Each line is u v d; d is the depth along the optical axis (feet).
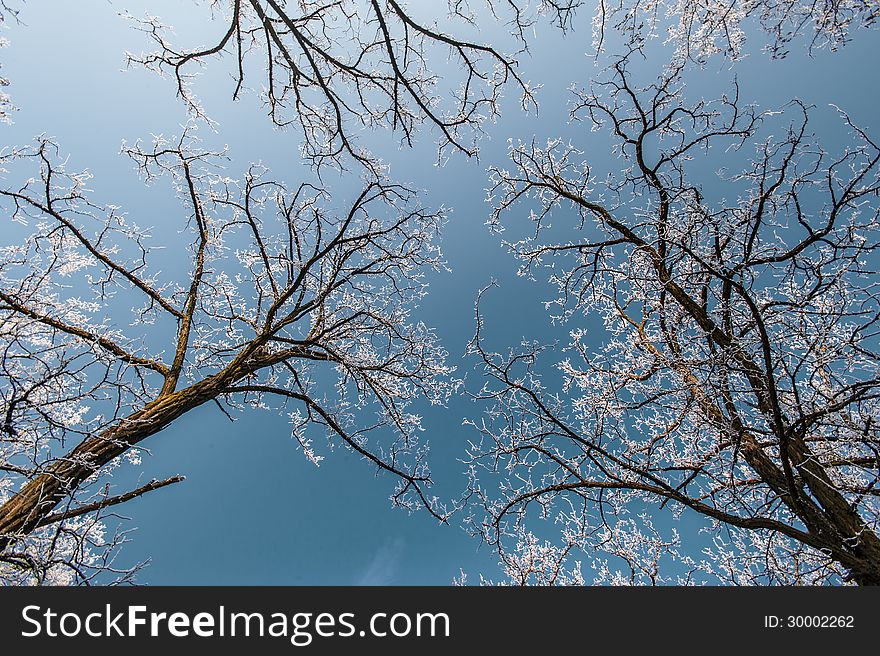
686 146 14.58
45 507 10.52
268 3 13.04
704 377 12.98
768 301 13.24
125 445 11.69
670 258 13.10
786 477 11.98
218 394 14.62
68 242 14.12
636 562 14.99
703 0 13.56
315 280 18.16
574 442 13.71
